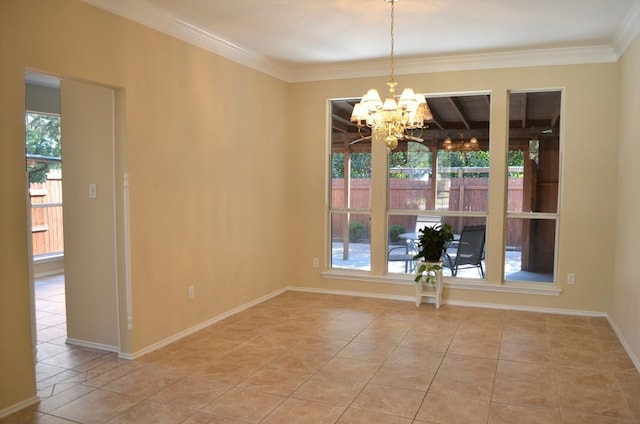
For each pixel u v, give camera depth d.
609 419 2.88
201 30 4.37
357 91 5.83
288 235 6.26
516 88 5.23
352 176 6.04
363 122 5.84
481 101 5.49
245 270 5.34
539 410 2.99
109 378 3.46
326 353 3.98
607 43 4.76
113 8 3.54
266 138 5.68
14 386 2.95
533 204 5.36
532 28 4.30
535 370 3.63
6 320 2.91
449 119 5.62
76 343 4.16
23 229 2.98
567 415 2.93
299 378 3.48
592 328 4.68
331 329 4.63
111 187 3.85
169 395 3.20
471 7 3.79
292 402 3.10
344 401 3.12
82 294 4.08
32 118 6.94
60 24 3.17
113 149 3.79
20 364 2.98
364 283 5.96
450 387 3.33
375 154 5.85
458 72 5.41
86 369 3.63
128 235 3.76
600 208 5.01
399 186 5.85
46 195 7.25
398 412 2.96
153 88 3.95
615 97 4.91
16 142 2.93
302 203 6.17
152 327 4.04
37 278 6.96
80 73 3.31
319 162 6.05
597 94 4.96
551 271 5.32
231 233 5.06
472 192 5.57
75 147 3.99
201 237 4.59
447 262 5.71
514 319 4.98
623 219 4.43
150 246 3.98
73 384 3.36
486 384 3.38
